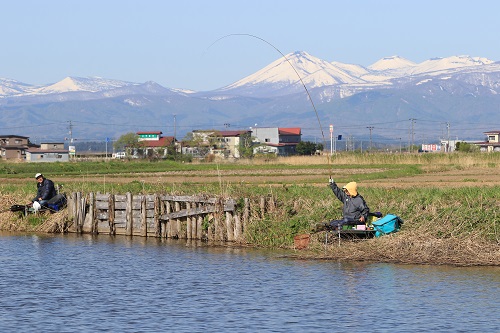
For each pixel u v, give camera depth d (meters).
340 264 36.31
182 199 45.75
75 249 42.62
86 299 29.88
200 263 37.44
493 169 107.25
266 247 41.81
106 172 114.38
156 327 25.84
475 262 35.34
